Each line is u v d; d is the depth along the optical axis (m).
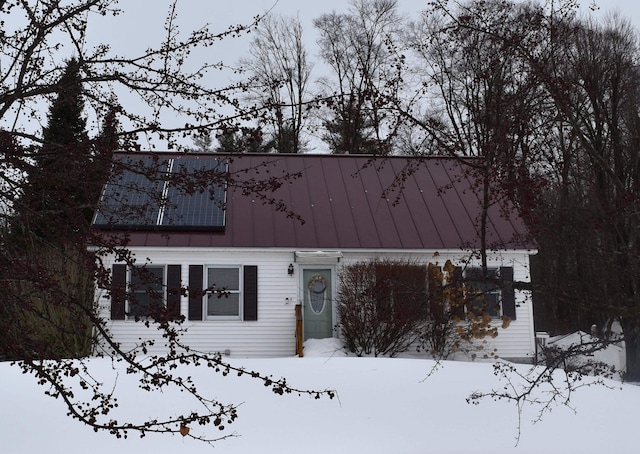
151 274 5.68
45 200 5.73
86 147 5.69
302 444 9.34
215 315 19.41
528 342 19.39
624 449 9.13
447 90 26.98
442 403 11.30
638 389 12.70
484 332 11.45
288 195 21.72
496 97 7.94
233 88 7.22
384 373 13.38
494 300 19.58
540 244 7.91
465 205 21.56
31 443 9.27
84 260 5.92
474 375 13.27
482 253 7.74
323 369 13.73
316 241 19.77
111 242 5.74
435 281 11.12
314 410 10.93
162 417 10.48
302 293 19.78
